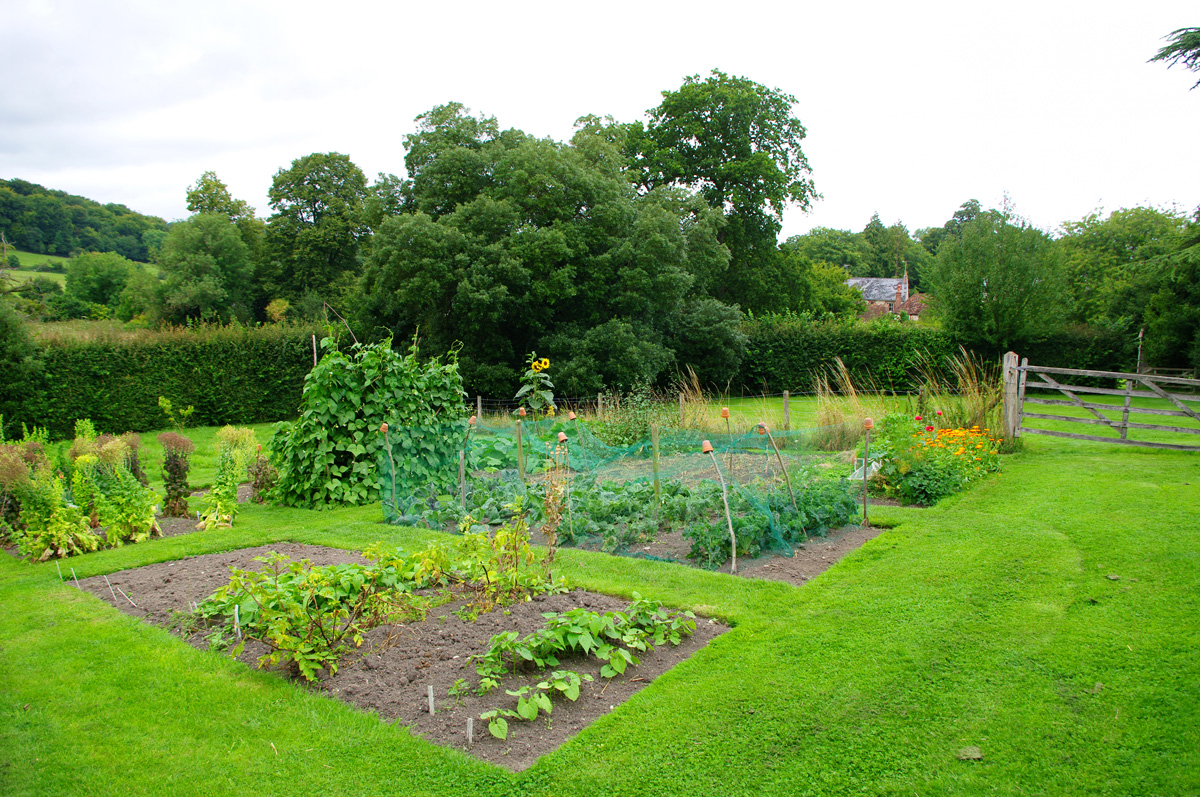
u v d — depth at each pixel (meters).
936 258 24.20
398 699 3.64
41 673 4.05
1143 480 7.94
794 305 34.12
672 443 10.62
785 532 6.11
